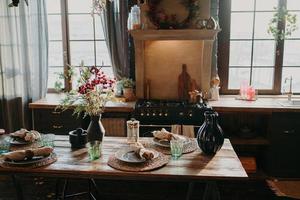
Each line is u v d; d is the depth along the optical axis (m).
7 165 2.23
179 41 4.29
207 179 2.07
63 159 2.37
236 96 4.42
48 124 4.20
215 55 4.27
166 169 2.17
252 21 4.34
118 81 4.35
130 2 4.15
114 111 3.96
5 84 4.44
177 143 2.41
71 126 4.17
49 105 4.08
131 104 4.05
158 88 4.44
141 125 3.82
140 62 4.24
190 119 3.76
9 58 4.40
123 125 3.99
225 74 4.49
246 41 4.40
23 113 4.51
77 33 4.65
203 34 3.97
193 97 4.09
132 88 4.31
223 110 3.83
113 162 2.29
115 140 2.81
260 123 4.32
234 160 2.33
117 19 4.24
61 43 4.70
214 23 3.93
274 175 3.93
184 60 4.34
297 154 3.86
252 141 3.97
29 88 4.50
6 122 4.54
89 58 4.70
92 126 2.66
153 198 3.48
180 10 4.11
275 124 3.82
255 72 4.48
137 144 2.55
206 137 2.39
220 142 2.40
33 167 2.21
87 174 2.16
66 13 4.58
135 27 4.03
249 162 3.99
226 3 4.30
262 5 4.29
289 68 4.41
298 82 4.43
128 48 4.29
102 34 4.61
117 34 4.28
